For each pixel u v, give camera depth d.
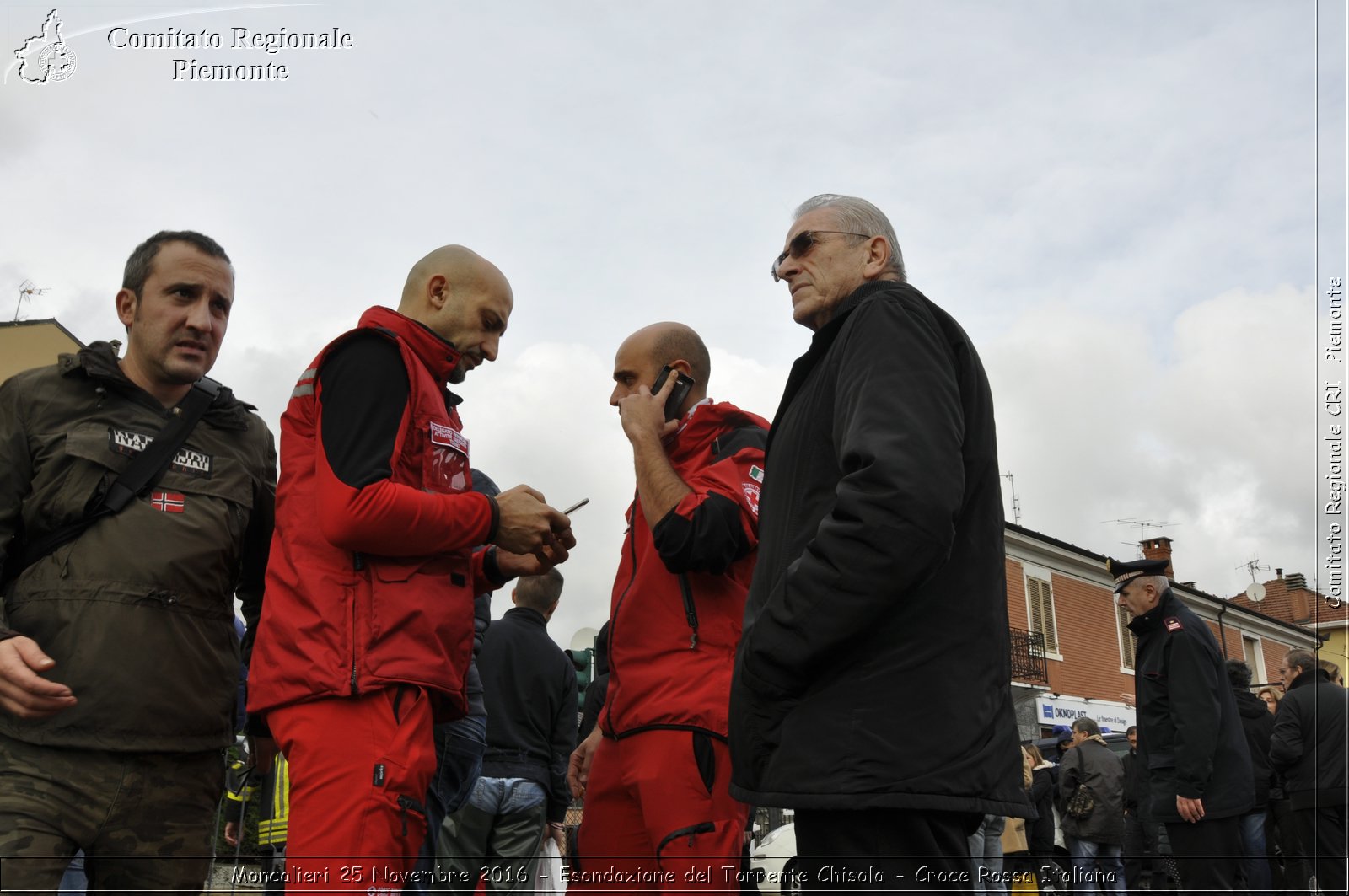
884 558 1.99
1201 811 4.82
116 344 2.71
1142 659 5.16
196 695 2.62
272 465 2.99
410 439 2.46
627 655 3.05
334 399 2.38
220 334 2.79
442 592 2.42
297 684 2.25
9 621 2.51
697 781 2.85
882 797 1.97
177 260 2.71
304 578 2.32
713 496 2.89
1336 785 5.72
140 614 2.53
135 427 2.67
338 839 2.16
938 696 2.06
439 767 3.41
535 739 4.94
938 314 2.39
